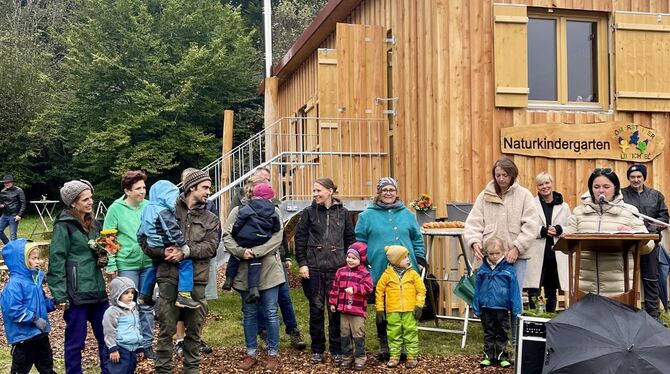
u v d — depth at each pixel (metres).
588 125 8.73
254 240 5.76
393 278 6.03
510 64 8.45
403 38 9.29
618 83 8.83
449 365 6.02
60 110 25.53
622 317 4.50
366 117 9.55
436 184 8.35
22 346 5.19
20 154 25.78
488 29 8.51
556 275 6.95
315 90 13.27
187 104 24.53
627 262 5.05
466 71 8.40
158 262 5.10
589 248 5.21
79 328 5.18
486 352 5.96
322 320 6.14
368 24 10.58
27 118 25.72
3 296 5.12
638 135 8.88
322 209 6.30
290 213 9.09
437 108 8.33
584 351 4.31
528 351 5.05
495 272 5.90
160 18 27.17
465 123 8.37
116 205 6.01
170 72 25.66
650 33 8.96
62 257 5.11
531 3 8.58
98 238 5.22
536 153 8.55
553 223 6.88
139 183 5.97
